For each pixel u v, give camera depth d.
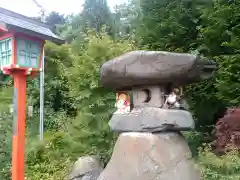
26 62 4.02
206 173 3.72
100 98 5.48
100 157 5.28
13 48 3.84
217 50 6.65
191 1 7.18
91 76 5.53
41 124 8.38
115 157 3.81
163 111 3.69
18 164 4.04
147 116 3.74
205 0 7.00
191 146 5.48
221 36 6.34
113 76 3.92
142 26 8.05
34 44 4.13
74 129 5.71
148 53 3.69
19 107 4.05
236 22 6.18
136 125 3.78
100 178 3.76
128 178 3.53
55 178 5.38
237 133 4.34
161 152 3.55
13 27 3.67
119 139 3.92
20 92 4.06
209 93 6.63
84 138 5.54
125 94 4.11
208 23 6.58
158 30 7.55
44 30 4.27
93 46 5.68
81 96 5.57
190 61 3.56
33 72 4.20
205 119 6.85
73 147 5.64
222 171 3.83
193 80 3.83
